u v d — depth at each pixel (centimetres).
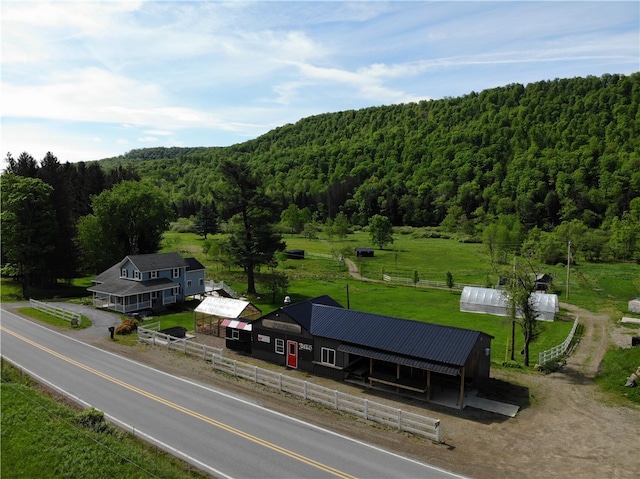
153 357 3581
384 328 3112
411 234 15838
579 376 3250
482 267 9319
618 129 19375
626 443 2236
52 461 2012
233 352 3778
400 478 1903
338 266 9350
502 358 3756
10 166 7156
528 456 2114
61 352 3672
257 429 2364
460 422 2486
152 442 2211
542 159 18950
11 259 6066
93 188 9281
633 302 5541
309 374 3262
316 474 1933
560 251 9631
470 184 18788
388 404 2739
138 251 7694
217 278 7569
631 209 13275
